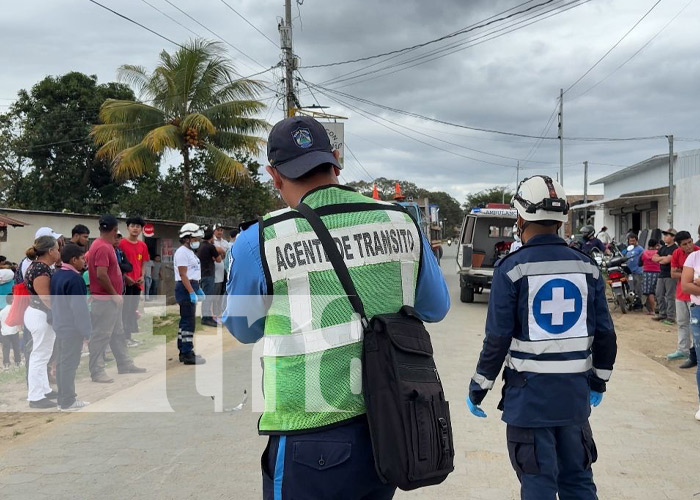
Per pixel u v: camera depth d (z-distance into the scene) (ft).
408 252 7.09
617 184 112.06
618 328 40.50
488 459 15.94
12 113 96.43
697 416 19.26
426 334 6.86
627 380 25.00
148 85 74.59
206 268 36.83
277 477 6.37
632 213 104.58
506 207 57.77
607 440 17.47
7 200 93.50
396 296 6.86
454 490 13.98
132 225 31.91
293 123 7.11
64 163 92.84
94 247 23.82
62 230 55.36
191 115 69.46
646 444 17.12
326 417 6.32
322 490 6.26
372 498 6.72
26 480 14.42
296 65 68.54
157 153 70.13
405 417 6.19
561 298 10.16
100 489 13.92
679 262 29.32
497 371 10.39
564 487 10.64
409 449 6.13
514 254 10.44
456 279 81.56
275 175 7.25
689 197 73.05
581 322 10.23
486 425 18.90
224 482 14.34
